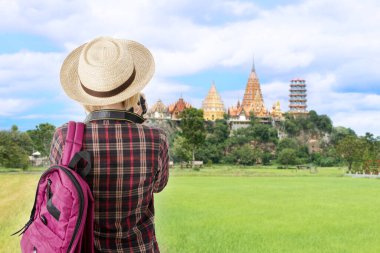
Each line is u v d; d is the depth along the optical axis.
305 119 184.12
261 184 48.34
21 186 33.75
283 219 20.28
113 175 3.03
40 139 97.12
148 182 3.16
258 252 12.97
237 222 19.02
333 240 15.09
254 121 177.00
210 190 38.69
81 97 3.19
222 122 174.50
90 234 2.84
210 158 142.62
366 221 19.75
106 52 3.14
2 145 75.19
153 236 3.27
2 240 12.01
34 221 2.84
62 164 2.90
